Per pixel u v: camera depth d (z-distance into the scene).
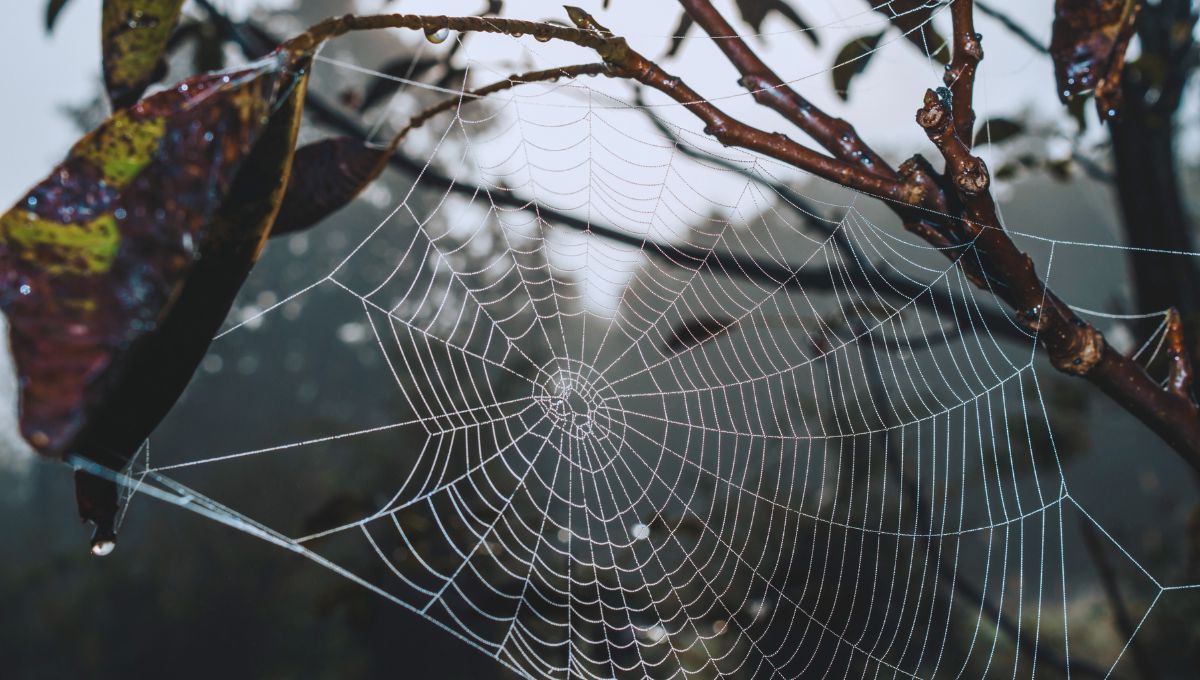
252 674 15.33
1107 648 12.05
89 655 16.80
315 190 2.06
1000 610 3.89
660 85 1.88
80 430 0.96
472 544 5.17
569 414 5.15
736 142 1.92
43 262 1.03
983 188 1.69
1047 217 28.30
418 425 9.21
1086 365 1.92
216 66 3.38
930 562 7.10
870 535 6.91
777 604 4.93
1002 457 6.25
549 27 1.69
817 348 4.26
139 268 1.04
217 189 1.10
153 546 19.30
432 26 1.48
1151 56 3.34
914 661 6.61
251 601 16.94
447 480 8.27
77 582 19.95
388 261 34.03
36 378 0.98
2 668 17.14
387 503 4.28
